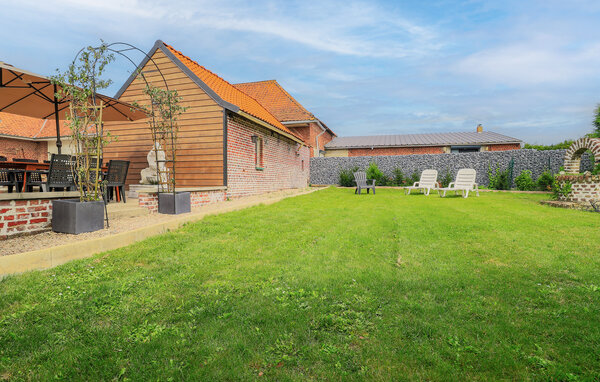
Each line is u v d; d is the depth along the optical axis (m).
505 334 2.23
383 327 2.34
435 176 14.50
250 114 10.24
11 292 2.83
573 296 2.86
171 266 3.71
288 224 6.21
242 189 10.92
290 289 3.04
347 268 3.66
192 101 9.97
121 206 6.86
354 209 8.63
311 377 1.81
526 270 3.57
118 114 8.95
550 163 16.69
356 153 26.08
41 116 8.69
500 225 6.08
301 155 18.86
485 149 24.47
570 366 1.87
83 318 2.47
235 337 2.20
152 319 2.48
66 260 3.77
